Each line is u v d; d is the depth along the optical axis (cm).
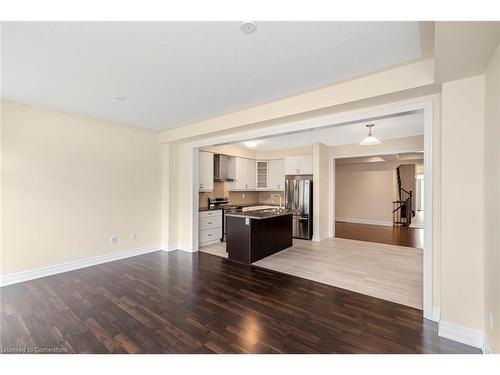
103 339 206
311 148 679
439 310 232
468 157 201
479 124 197
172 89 285
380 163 899
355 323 231
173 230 520
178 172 532
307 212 625
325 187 644
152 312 252
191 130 444
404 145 550
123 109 361
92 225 411
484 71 190
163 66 231
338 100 269
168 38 185
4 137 321
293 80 260
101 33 179
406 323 231
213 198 659
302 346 197
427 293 239
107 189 431
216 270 385
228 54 210
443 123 212
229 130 396
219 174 655
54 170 367
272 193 786
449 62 177
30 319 238
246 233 424
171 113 381
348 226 849
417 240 611
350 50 203
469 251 200
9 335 212
